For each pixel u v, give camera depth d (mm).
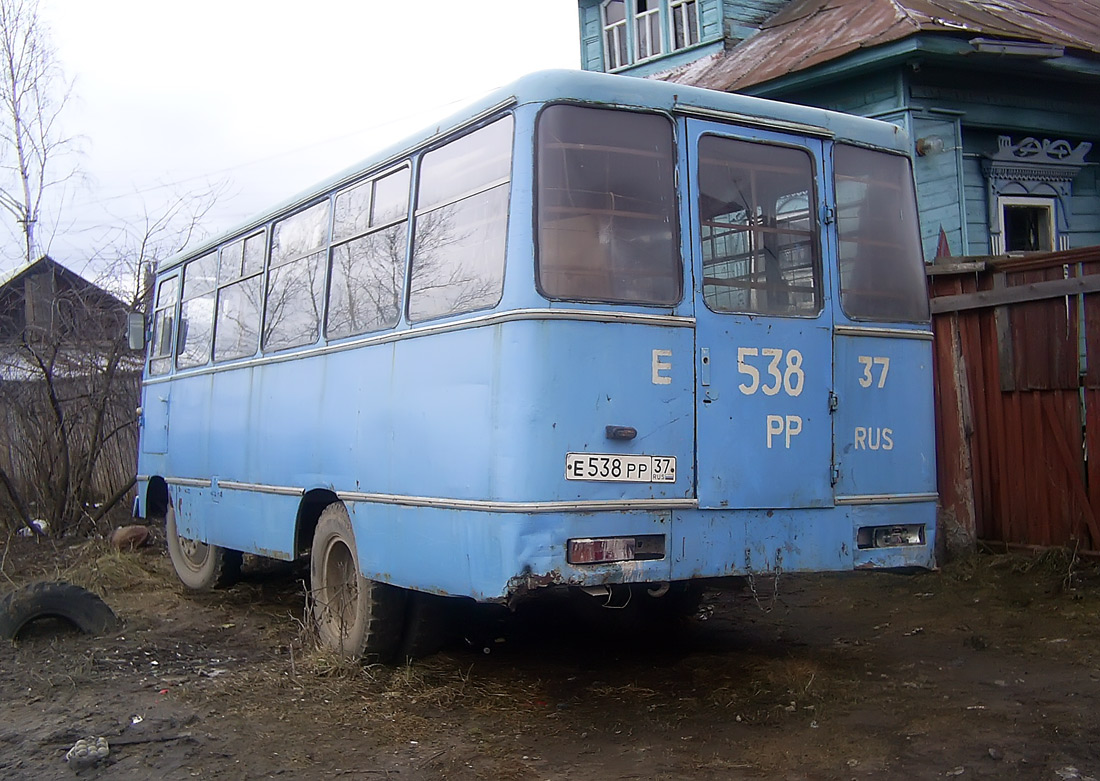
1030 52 12430
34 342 14281
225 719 5738
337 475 6934
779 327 5812
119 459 14891
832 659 6742
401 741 5344
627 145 5547
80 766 5000
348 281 7121
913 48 12227
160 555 12336
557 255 5289
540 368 5152
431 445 5812
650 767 4852
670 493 5406
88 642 7715
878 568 6059
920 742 5008
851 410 6035
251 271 8891
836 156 6234
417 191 6355
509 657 7035
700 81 15039
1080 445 8148
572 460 5164
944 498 9000
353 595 6898
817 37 14234
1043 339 8414
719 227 5734
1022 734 5035
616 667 6734
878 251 6328
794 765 4789
